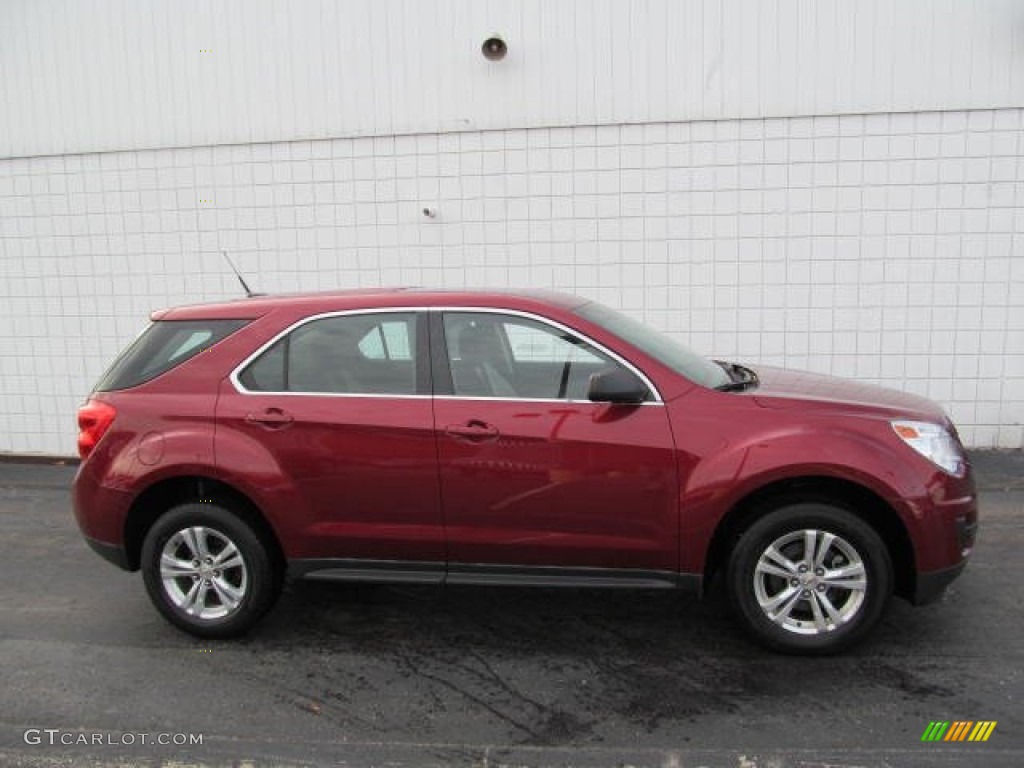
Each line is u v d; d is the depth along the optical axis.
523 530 4.01
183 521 4.29
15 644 4.40
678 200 7.66
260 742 3.42
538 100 7.72
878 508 3.93
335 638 4.37
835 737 3.32
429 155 7.96
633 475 3.88
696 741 3.33
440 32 7.77
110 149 8.45
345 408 4.11
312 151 8.14
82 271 8.69
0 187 8.67
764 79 7.41
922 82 7.23
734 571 3.94
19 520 6.70
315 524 4.16
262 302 4.44
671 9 7.43
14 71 8.47
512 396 4.05
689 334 7.82
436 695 3.76
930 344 7.55
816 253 7.56
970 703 3.55
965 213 7.35
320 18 7.94
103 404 4.39
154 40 8.23
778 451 3.78
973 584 4.80
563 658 4.07
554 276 7.93
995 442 7.61
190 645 4.34
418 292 4.37
